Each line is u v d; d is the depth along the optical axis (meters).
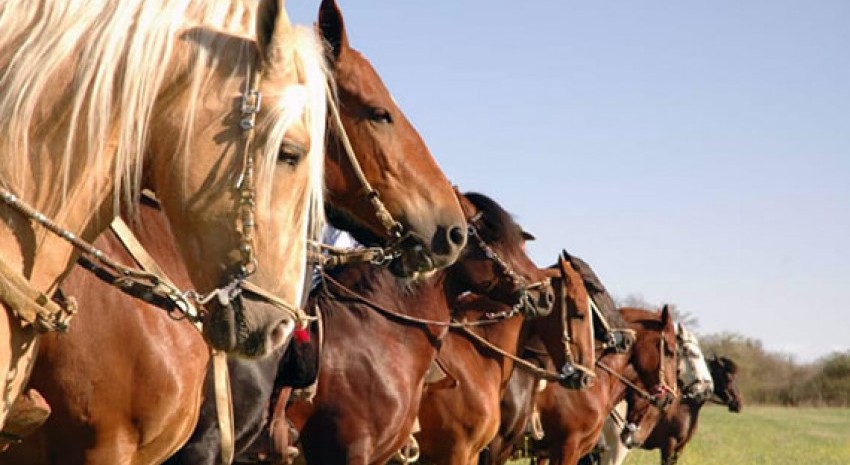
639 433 21.50
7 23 5.07
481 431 12.12
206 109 4.94
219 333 4.86
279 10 4.93
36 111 4.92
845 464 34.84
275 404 8.91
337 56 8.29
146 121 4.97
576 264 17.84
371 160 8.23
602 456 20.22
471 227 12.51
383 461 10.04
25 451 6.31
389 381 9.91
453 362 12.02
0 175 4.86
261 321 4.87
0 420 4.92
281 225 4.95
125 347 6.40
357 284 10.16
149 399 6.49
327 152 8.19
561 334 15.02
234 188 4.88
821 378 94.56
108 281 6.28
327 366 9.68
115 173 5.01
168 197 5.00
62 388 6.22
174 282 7.23
